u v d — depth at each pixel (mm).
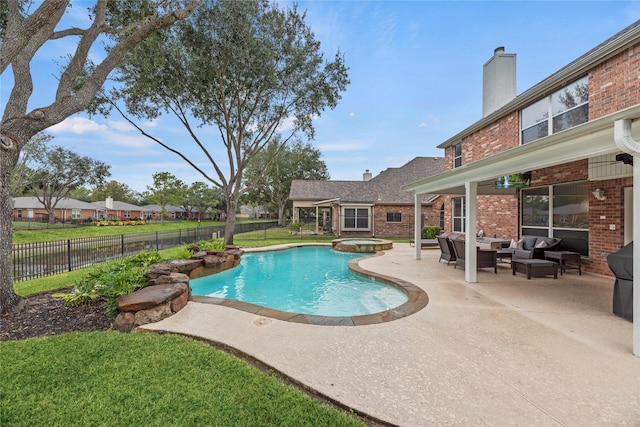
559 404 2363
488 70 11742
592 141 3600
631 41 6039
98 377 2764
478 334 3807
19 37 4164
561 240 8094
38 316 4453
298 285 7910
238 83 13172
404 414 2258
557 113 8109
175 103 13531
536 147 4289
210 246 10750
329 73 14266
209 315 4625
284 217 40281
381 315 4574
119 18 7887
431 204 20938
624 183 6520
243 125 14781
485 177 6027
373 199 21625
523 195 9594
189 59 12555
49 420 2197
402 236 20891
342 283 8023
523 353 3258
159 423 2148
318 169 41406
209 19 11484
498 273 7828
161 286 5141
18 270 8797
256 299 6656
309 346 3469
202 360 3092
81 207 43938
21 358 3135
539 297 5504
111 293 4691
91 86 5426
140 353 3248
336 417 2234
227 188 15047
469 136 12430
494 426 2121
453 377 2777
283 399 2445
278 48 12977
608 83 6641
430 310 4789
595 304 5047
